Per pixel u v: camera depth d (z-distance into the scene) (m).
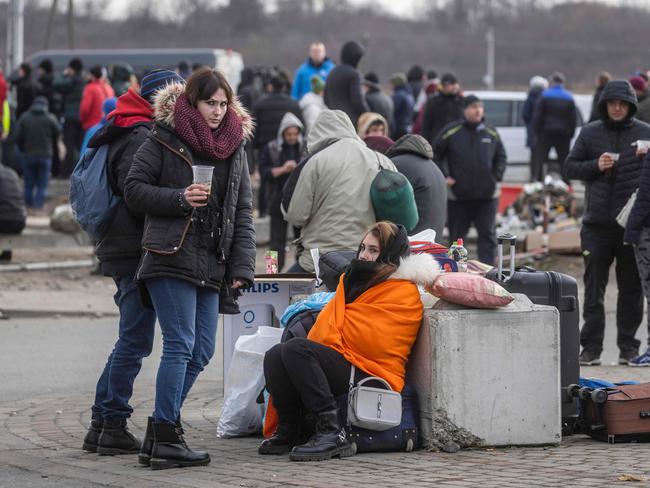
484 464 11.49
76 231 34.22
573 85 192.50
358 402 11.92
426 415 12.30
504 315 12.38
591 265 18.69
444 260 14.02
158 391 11.47
